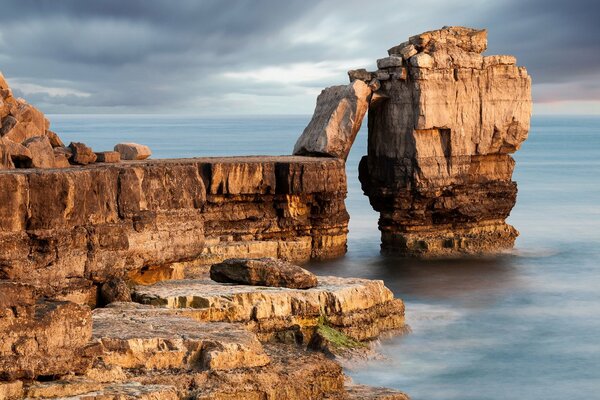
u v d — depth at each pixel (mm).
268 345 44219
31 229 44562
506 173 78938
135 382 35156
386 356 47688
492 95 77438
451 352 50000
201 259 64938
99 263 47125
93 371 34844
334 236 73062
